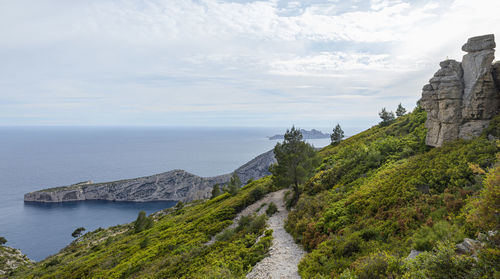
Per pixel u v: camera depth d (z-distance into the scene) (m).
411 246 10.23
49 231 141.50
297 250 16.83
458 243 8.59
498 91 19.98
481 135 19.00
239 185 64.25
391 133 39.75
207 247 23.66
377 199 17.30
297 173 30.91
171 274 19.39
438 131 23.72
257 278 13.45
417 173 17.98
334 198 22.70
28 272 44.50
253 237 21.17
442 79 22.72
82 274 28.41
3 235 135.75
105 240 53.25
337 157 42.03
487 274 6.11
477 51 20.70
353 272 9.66
